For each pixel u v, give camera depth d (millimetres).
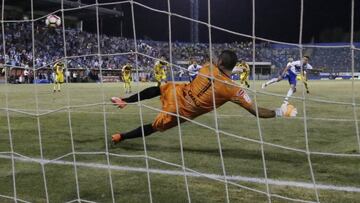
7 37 34906
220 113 10453
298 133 7227
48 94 19531
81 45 40594
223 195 3916
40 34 37375
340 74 39344
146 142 6465
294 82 15359
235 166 4934
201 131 7496
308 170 4723
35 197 3986
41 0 45375
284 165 4969
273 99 15109
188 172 4691
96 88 25625
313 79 39875
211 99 5344
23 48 34781
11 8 47781
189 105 5469
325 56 39969
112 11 51375
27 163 5227
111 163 5145
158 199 3852
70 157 5473
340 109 11203
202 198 3842
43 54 35844
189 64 17922
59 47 37594
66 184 4359
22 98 16797
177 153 5684
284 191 4004
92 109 11648
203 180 4410
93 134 7277
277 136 6941
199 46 46250
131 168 4910
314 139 6621
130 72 20828
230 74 5324
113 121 9047
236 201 3740
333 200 3727
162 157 5441
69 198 3943
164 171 4758
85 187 4246
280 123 8500
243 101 5277
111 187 3938
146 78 25031
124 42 46906
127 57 34094
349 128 7746
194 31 50188
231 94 5270
